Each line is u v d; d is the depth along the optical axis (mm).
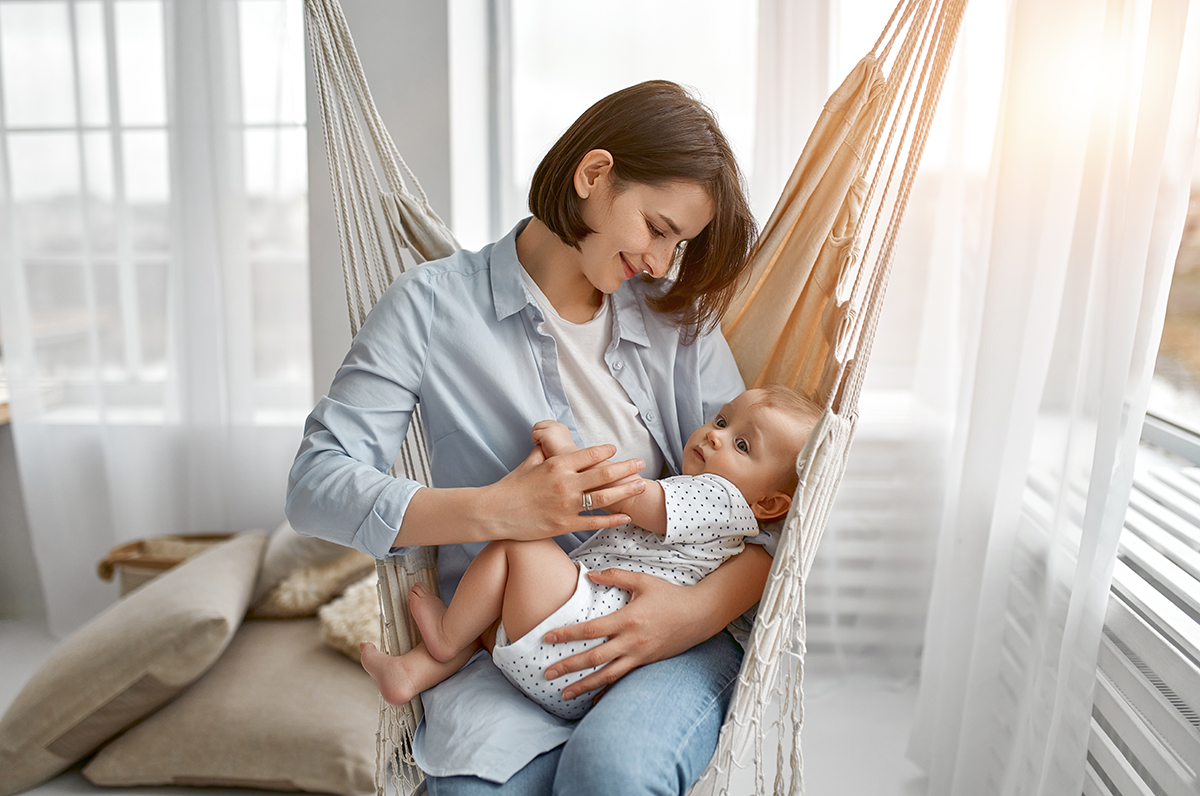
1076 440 1373
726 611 1111
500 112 2525
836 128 1246
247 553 2127
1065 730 1328
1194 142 1209
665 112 1052
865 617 2217
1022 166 1483
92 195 2369
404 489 1054
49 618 2543
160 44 2311
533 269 1195
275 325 2408
